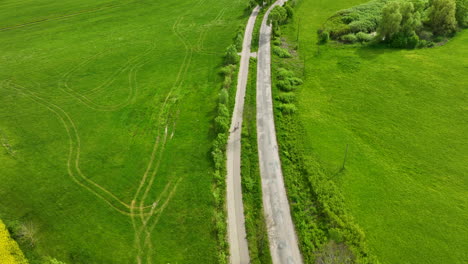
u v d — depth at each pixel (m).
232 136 65.00
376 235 45.62
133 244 47.53
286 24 110.94
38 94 82.50
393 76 78.50
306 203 50.44
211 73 87.38
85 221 51.31
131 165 60.81
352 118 67.38
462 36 91.25
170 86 83.25
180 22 120.75
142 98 79.25
